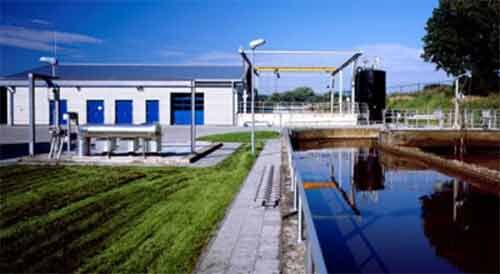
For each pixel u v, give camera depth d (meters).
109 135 12.26
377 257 5.68
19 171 9.81
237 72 34.81
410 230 6.95
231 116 31.30
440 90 34.91
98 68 36.78
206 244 4.90
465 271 5.44
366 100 28.47
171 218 6.09
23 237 5.18
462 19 32.19
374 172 13.50
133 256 4.59
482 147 20.53
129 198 7.37
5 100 31.95
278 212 6.28
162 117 31.59
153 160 11.89
